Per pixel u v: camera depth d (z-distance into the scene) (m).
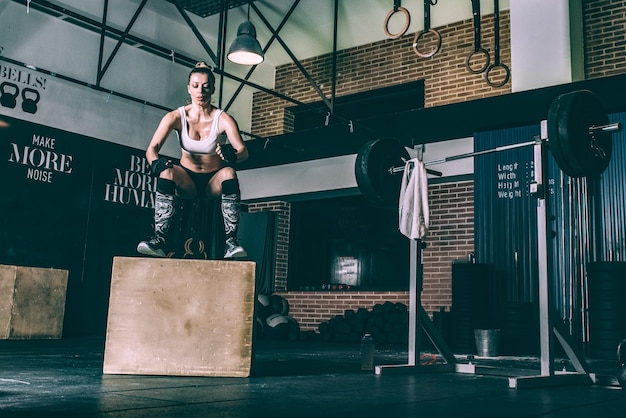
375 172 4.36
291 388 3.10
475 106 6.97
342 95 9.52
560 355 6.28
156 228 3.66
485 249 6.98
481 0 7.88
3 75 7.54
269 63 10.28
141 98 9.08
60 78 7.70
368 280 8.98
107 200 8.58
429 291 8.08
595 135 3.61
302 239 9.85
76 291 8.14
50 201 7.95
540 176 3.75
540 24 6.93
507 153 6.92
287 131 10.19
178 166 3.78
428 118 7.41
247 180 9.80
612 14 7.24
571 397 2.99
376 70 9.18
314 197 9.48
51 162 8.00
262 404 2.52
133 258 3.51
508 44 7.90
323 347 7.29
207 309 3.50
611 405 2.70
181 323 3.47
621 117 6.23
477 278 6.82
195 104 3.75
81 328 8.15
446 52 8.48
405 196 4.29
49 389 2.83
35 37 7.90
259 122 10.43
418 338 4.25
